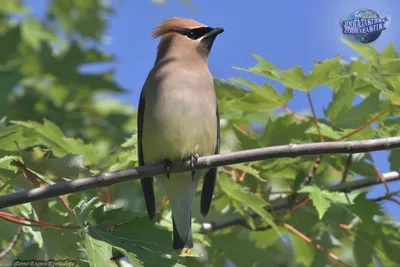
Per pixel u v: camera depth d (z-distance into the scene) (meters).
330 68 10.83
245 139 11.86
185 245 10.88
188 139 10.69
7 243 10.85
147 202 10.99
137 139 11.29
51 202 10.62
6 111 14.05
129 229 9.17
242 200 11.23
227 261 12.55
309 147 9.23
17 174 9.06
